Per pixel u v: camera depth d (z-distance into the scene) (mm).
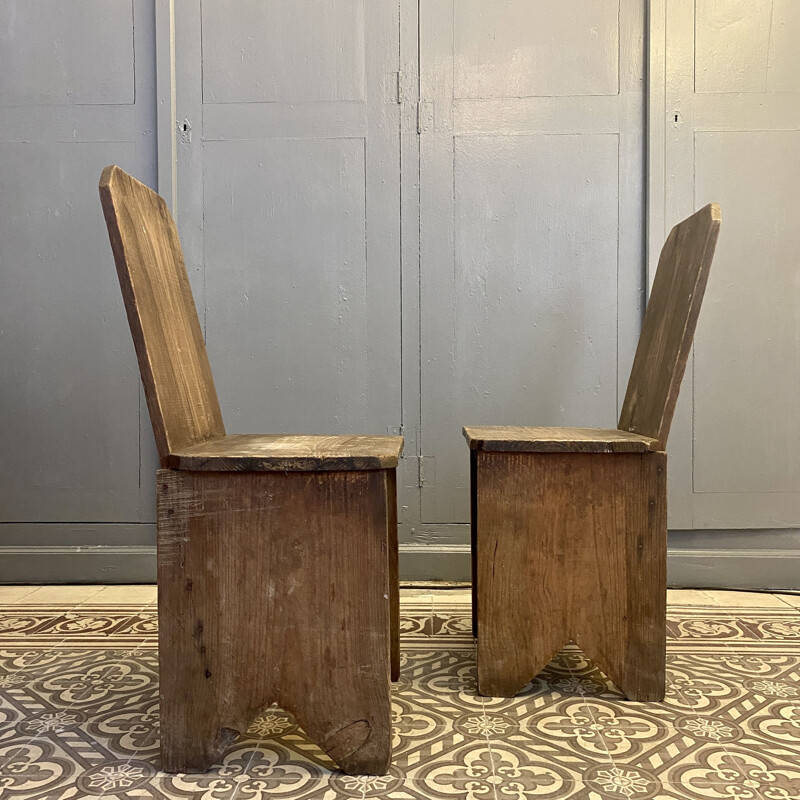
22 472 2287
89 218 2268
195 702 1174
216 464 1145
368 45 2205
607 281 2199
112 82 2258
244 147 2223
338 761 1165
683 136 2145
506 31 2188
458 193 2205
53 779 1149
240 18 2215
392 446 1281
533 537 1431
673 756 1207
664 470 1409
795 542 2201
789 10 2135
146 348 1168
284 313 2232
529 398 2223
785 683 1513
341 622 1158
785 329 2162
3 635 1817
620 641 1429
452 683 1523
